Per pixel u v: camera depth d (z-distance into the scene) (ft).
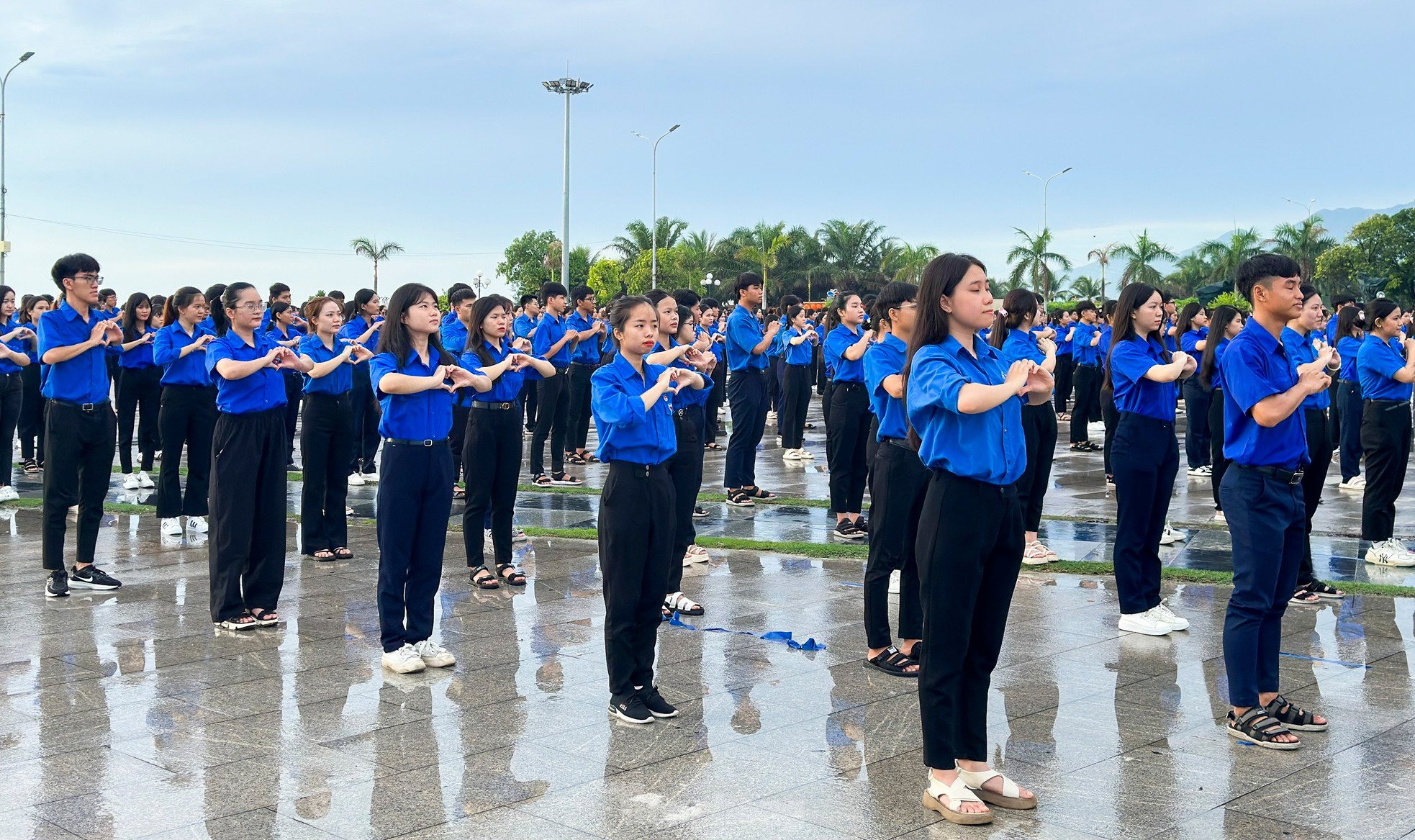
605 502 17.33
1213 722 16.98
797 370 49.08
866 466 31.53
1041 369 13.23
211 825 13.47
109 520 35.58
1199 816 13.61
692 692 18.63
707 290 175.94
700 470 24.02
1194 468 44.98
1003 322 25.82
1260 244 190.70
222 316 24.08
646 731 16.78
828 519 35.29
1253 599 16.26
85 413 25.57
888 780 14.82
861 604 24.56
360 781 14.83
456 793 14.40
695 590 25.94
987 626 14.01
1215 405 31.58
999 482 13.53
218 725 17.06
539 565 28.81
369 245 211.41
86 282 25.46
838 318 30.99
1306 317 18.70
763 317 66.90
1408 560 27.81
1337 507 37.37
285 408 23.43
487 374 22.24
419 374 20.33
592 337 49.93
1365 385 28.19
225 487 22.43
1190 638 21.62
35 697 18.43
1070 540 31.50
